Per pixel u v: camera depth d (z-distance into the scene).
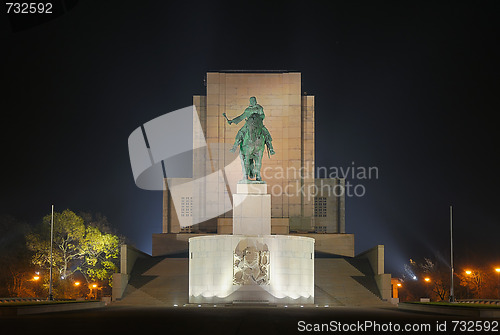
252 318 49.12
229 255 72.56
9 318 49.66
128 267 85.69
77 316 52.16
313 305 72.12
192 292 74.75
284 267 72.62
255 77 106.94
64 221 99.56
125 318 49.38
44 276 98.81
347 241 99.94
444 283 123.00
